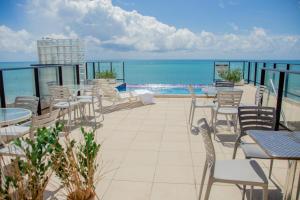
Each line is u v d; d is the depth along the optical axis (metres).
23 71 5.05
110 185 2.66
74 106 5.39
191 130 4.70
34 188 1.59
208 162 2.11
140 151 3.63
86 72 10.34
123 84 11.09
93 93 5.55
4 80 4.41
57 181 2.62
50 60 10.38
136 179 2.79
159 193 2.50
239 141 2.91
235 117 4.53
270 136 2.12
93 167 1.92
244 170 2.08
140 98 7.58
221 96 4.27
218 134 4.42
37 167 1.65
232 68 10.84
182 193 2.50
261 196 2.44
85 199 1.78
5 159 2.50
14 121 2.69
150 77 24.45
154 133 4.53
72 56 10.33
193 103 5.03
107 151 3.64
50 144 1.73
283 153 1.74
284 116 4.46
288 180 2.20
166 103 7.54
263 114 2.89
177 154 3.51
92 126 5.03
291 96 4.41
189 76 25.25
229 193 2.49
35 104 3.88
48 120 2.51
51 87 5.17
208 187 1.98
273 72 5.02
